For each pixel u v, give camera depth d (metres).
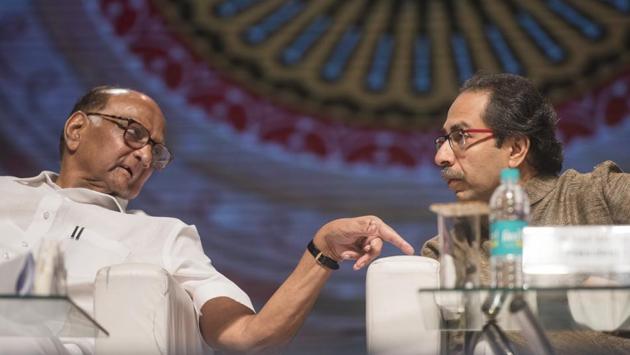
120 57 13.95
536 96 7.07
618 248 5.14
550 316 5.35
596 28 13.38
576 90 13.28
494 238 5.17
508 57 13.51
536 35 13.48
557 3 13.49
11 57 13.95
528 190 6.96
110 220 7.57
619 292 4.89
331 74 13.76
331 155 13.62
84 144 7.87
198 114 13.81
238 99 13.82
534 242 5.18
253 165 13.70
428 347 6.14
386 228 6.13
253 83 13.82
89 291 7.27
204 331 6.90
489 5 13.65
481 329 5.50
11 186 7.69
